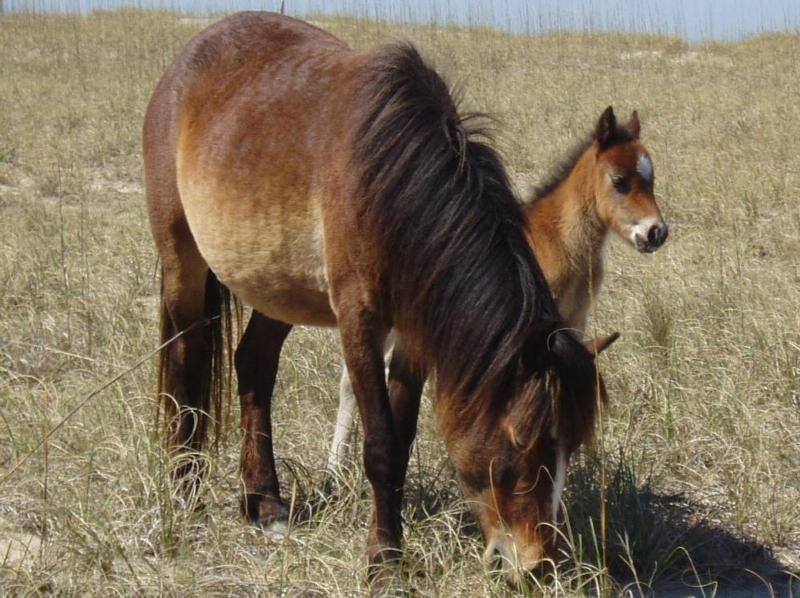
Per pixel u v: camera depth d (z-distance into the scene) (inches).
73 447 220.7
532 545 153.1
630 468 213.8
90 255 370.0
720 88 728.3
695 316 301.3
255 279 196.1
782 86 741.3
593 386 151.0
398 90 171.5
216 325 223.1
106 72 791.1
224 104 205.8
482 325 157.5
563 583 168.1
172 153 217.6
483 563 166.6
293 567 178.9
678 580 188.4
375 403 175.0
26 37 926.4
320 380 260.7
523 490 153.9
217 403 223.6
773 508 206.1
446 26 1026.7
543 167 515.5
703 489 218.1
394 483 176.7
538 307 158.6
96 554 177.6
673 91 716.7
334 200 174.9
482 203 163.8
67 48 888.3
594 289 270.1
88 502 194.9
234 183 194.2
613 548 190.9
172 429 216.5
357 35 941.2
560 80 767.1
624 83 755.4
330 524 196.2
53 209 450.9
